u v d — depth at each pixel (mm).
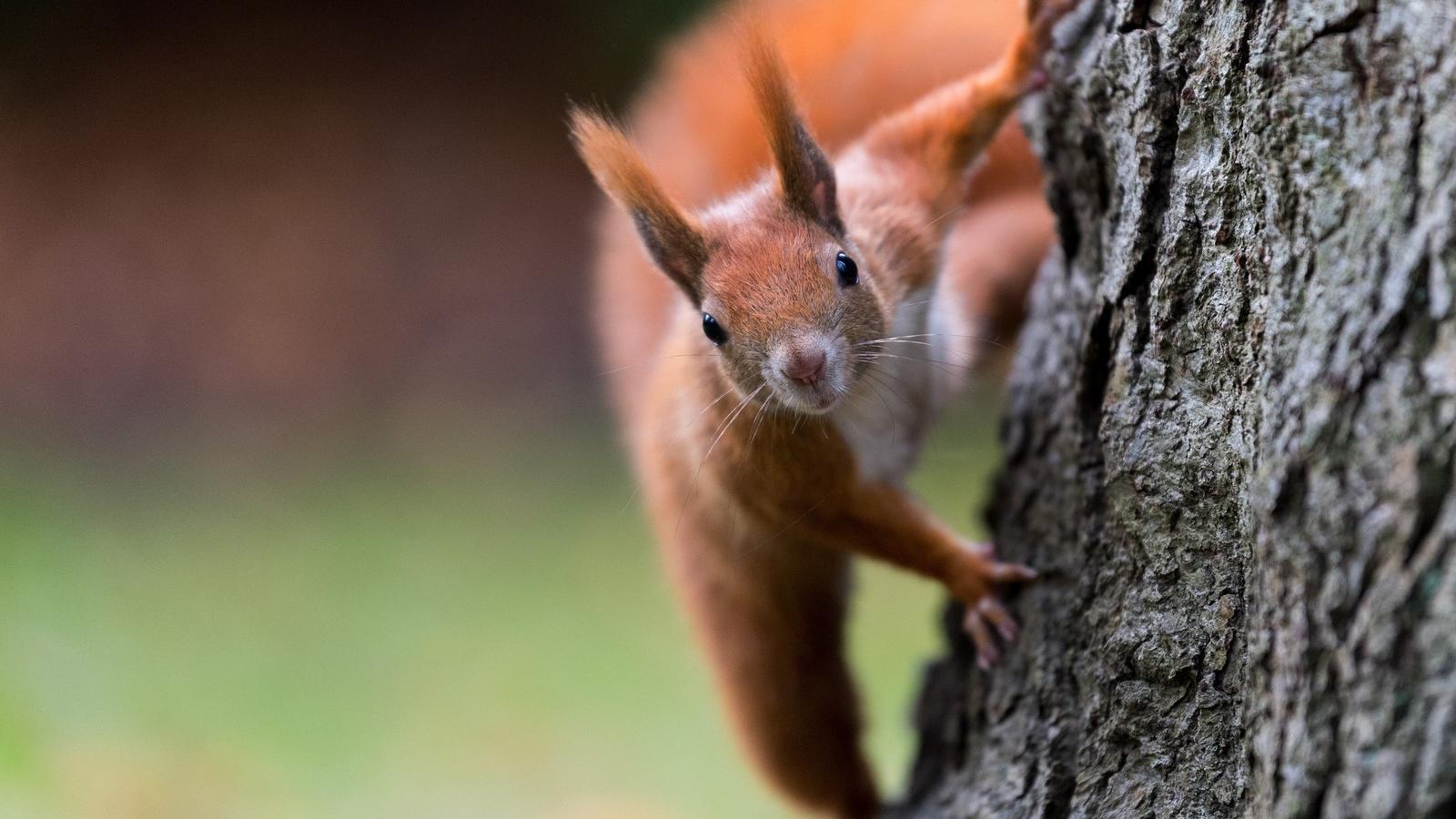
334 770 2094
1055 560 1756
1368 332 1641
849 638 1887
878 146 1820
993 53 1859
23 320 3443
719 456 1815
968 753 1778
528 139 3699
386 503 2912
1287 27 1664
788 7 1893
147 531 2809
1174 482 1699
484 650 2334
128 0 3900
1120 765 1708
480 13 3879
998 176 1875
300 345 3408
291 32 3883
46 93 3814
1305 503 1647
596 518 2805
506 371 3324
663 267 1800
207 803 2064
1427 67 1640
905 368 1823
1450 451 1627
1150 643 1701
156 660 2299
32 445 3170
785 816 2053
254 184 3648
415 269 3508
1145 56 1705
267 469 3078
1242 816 1685
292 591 2549
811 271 1777
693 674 2227
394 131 3732
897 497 1806
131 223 3592
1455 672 1622
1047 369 1780
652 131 1912
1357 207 1648
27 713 2098
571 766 2096
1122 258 1716
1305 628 1646
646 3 3730
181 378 3373
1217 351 1691
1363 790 1632
